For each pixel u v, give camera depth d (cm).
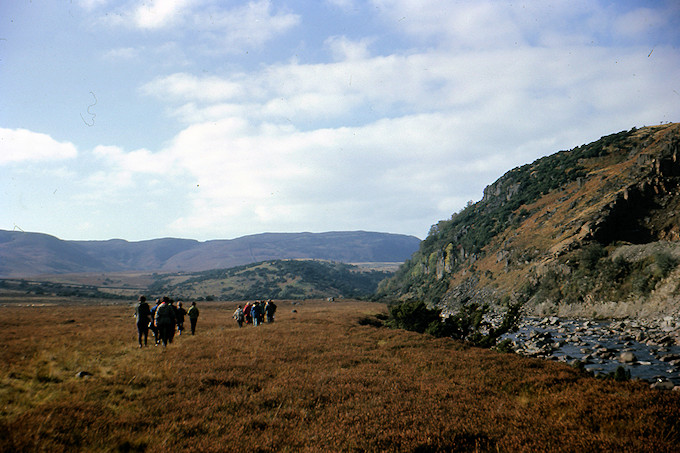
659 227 6675
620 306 5244
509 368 1213
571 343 3119
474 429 666
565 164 12038
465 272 11631
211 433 654
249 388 953
